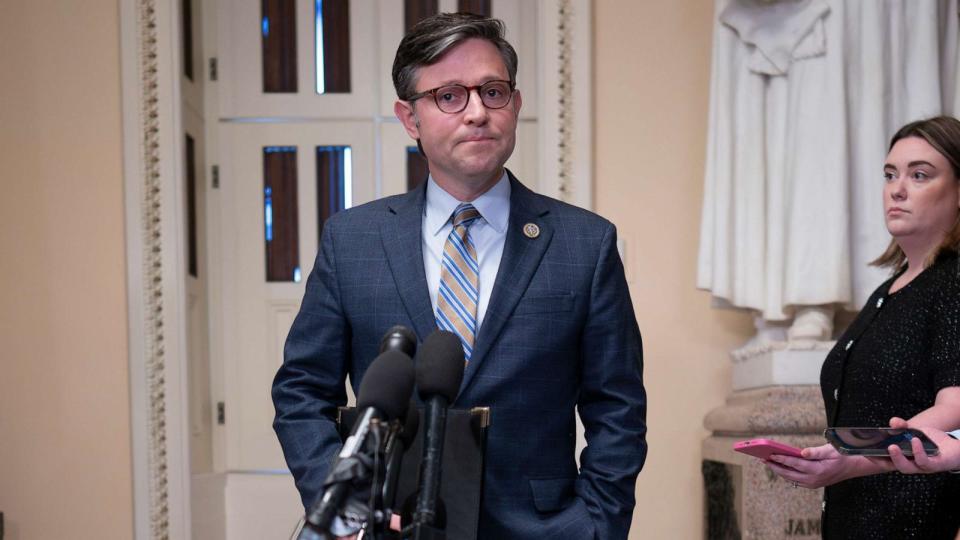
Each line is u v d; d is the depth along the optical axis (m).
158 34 4.19
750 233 3.85
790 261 3.67
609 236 2.05
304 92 4.59
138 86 4.18
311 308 2.04
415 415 1.47
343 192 4.59
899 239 2.29
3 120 4.19
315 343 2.02
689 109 4.25
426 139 1.93
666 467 4.14
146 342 4.14
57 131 4.19
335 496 1.27
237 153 4.58
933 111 3.65
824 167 3.63
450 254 1.98
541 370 1.93
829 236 3.60
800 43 3.70
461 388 1.89
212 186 4.57
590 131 4.21
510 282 1.95
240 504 4.48
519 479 1.89
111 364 4.15
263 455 4.51
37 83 4.20
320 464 1.88
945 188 2.22
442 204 2.02
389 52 4.61
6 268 4.16
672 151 4.24
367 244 2.03
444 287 1.96
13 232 4.17
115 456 4.13
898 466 1.81
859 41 3.68
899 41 3.69
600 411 2.00
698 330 4.18
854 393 2.23
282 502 4.48
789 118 3.73
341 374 2.04
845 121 3.63
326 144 4.59
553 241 2.01
